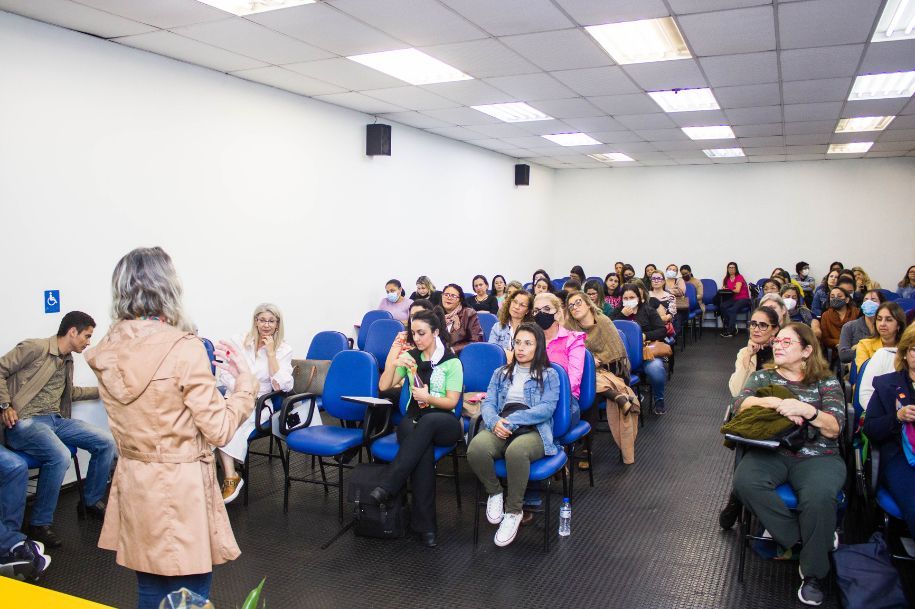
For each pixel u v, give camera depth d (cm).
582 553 309
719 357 839
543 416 314
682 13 358
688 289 979
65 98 380
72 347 346
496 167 950
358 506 321
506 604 263
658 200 1118
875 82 536
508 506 310
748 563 299
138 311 175
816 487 262
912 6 356
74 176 387
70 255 386
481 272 920
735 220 1074
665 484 398
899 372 275
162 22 369
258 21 370
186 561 174
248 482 380
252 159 516
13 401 325
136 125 422
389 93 557
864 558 256
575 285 600
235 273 505
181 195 456
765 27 382
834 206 1016
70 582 282
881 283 998
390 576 286
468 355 391
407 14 360
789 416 271
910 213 975
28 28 360
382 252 688
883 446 276
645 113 652
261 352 387
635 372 524
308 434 349
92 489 348
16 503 304
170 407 173
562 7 349
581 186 1166
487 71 487
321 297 599
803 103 601
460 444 419
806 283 988
